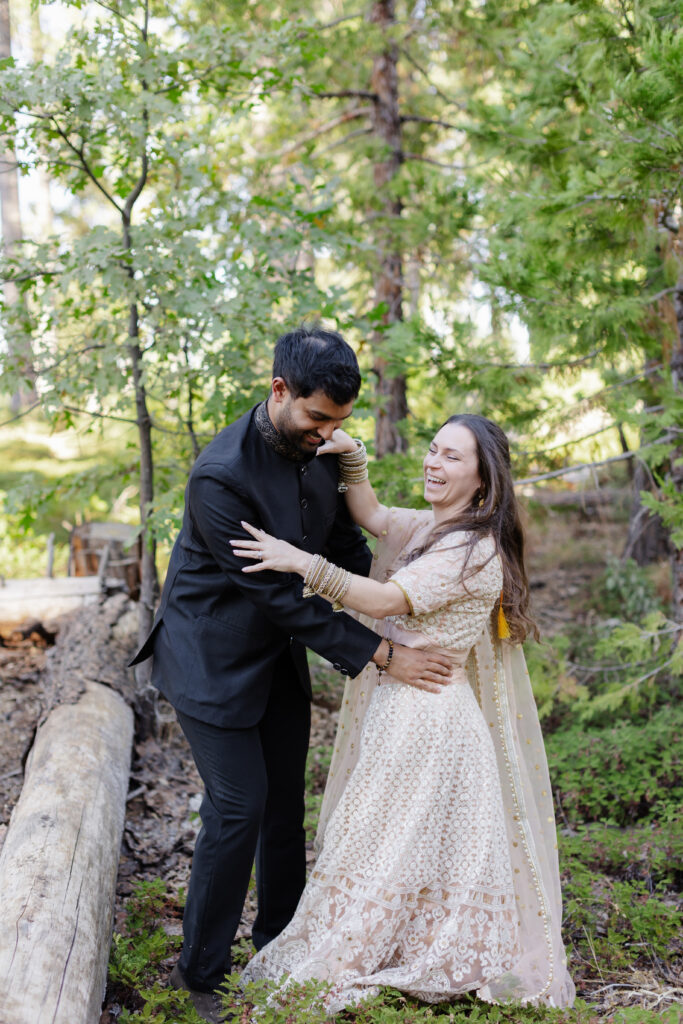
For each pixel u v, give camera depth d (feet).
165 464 14.92
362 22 22.04
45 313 13.15
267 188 19.08
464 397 15.75
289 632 8.09
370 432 21.48
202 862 8.21
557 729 15.49
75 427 14.84
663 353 14.47
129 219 13.00
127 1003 8.45
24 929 7.50
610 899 10.27
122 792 11.41
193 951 8.22
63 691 13.30
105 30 12.12
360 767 8.47
